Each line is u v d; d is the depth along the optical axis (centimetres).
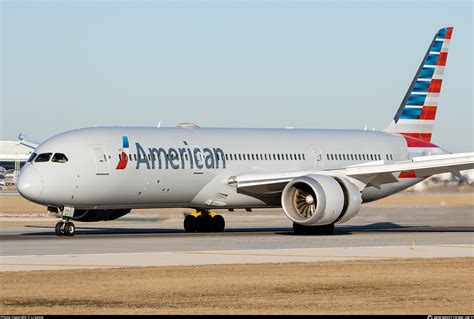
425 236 12050
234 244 10375
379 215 17462
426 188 17962
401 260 8519
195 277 7156
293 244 10462
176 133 12900
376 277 7262
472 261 8438
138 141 12300
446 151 15675
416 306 5919
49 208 12006
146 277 7119
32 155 11862
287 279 7100
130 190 12150
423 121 15600
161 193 12488
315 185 12044
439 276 7344
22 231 13288
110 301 6019
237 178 13038
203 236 11900
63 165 11625
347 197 12312
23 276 7125
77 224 16462
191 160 12688
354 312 5675
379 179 13075
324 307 5862
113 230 13938
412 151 15338
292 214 12331
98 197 11919
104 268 7700
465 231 13475
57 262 8206
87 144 11875
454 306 5928
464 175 17775
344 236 12050
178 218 18362
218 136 13300
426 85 15612
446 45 15750
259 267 7844
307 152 14100
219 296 6253
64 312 5603
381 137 15100
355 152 14650
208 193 12962
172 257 8725
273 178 12888
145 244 10306
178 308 5781
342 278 7188
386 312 5681
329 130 14800
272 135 13950
